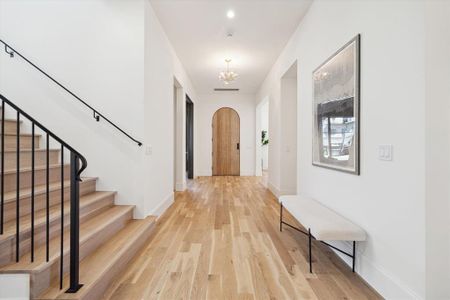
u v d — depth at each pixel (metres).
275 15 3.46
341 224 2.09
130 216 2.99
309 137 3.26
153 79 3.40
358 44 2.08
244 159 8.61
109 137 3.07
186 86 6.12
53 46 3.08
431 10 1.46
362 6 2.05
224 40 4.26
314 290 1.88
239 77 6.52
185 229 3.19
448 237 1.47
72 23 3.08
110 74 3.06
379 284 1.84
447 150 1.46
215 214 3.90
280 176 4.95
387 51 1.76
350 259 2.25
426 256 1.47
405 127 1.60
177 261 2.31
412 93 1.54
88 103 3.07
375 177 1.90
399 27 1.65
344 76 2.32
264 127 10.79
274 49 4.64
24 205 2.04
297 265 2.27
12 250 1.63
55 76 3.08
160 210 3.76
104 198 2.82
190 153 7.83
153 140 3.43
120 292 1.82
